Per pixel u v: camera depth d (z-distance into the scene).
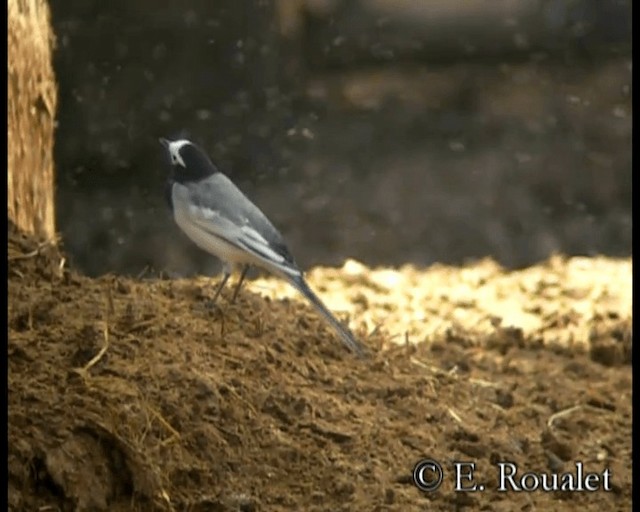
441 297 15.70
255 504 9.60
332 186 22.41
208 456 9.80
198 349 10.76
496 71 27.77
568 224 21.02
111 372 9.98
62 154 21.14
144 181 21.38
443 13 28.75
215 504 9.51
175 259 19.28
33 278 11.09
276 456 10.05
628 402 12.57
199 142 21.97
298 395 10.72
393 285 16.16
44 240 11.88
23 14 12.45
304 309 12.77
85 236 20.03
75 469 9.21
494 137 24.80
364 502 9.88
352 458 10.32
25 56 12.43
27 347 10.04
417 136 24.91
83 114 21.16
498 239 20.34
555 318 14.91
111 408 9.52
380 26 28.61
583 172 23.03
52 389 9.66
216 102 22.03
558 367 13.45
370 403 11.20
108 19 21.06
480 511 10.14
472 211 21.45
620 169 23.17
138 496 9.33
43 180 12.89
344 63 28.05
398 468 10.39
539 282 16.52
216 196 11.63
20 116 12.35
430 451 10.69
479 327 14.72
